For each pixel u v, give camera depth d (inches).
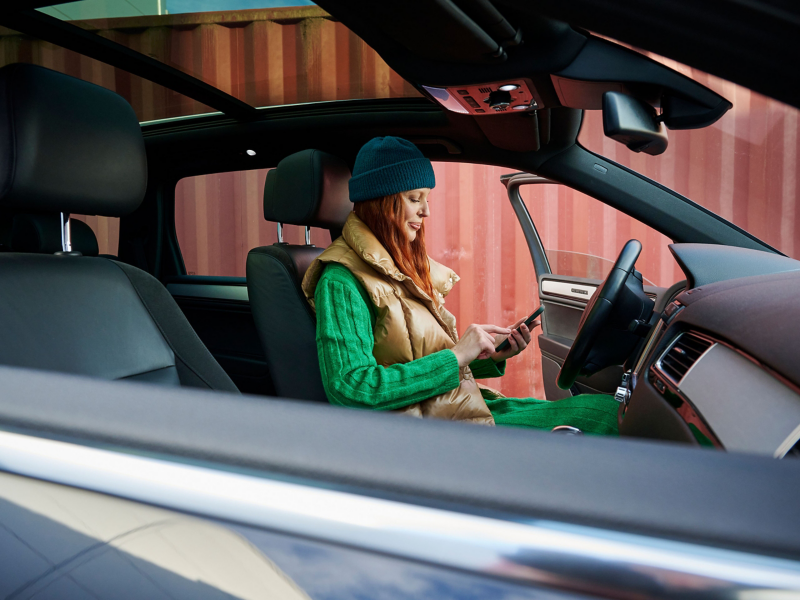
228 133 81.4
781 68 12.8
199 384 45.5
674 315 34.7
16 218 41.6
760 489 10.0
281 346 59.8
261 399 14.8
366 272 52.6
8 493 14.6
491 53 47.9
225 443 13.1
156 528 12.8
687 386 26.1
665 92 45.4
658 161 65.7
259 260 60.7
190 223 120.3
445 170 128.0
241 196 120.4
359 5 44.9
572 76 47.8
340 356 48.6
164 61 73.4
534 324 56.9
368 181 53.2
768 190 59.1
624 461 11.1
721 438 21.1
